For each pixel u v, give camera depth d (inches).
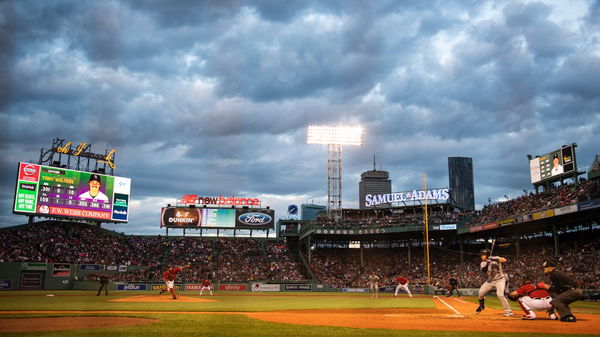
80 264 2751.0
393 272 3164.4
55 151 2970.0
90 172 3014.3
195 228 3430.1
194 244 3385.8
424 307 1055.0
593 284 1929.1
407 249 3437.5
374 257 3435.0
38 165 2812.5
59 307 989.8
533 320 602.2
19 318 669.3
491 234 2994.6
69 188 2908.5
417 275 3038.9
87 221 3166.8
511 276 2458.2
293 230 3718.0
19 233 2765.7
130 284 2549.2
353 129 3580.2
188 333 467.5
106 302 1207.6
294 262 3324.3
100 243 3046.3
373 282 1941.4
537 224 2522.1
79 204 2933.1
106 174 3129.9
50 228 2928.2
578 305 1445.6
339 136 3567.9
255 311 906.1
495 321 601.3
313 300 1524.4
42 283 2618.1
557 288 593.3
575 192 2356.1
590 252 2277.3
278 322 610.2
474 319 636.7
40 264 2620.6
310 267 3257.9
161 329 503.5
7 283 2532.0
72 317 687.7
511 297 627.2
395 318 677.9
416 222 3142.2
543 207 2327.8
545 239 2780.5
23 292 2210.9
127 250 3117.6
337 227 3203.7
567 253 2407.7
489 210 2977.4
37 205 2775.6
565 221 2411.4
